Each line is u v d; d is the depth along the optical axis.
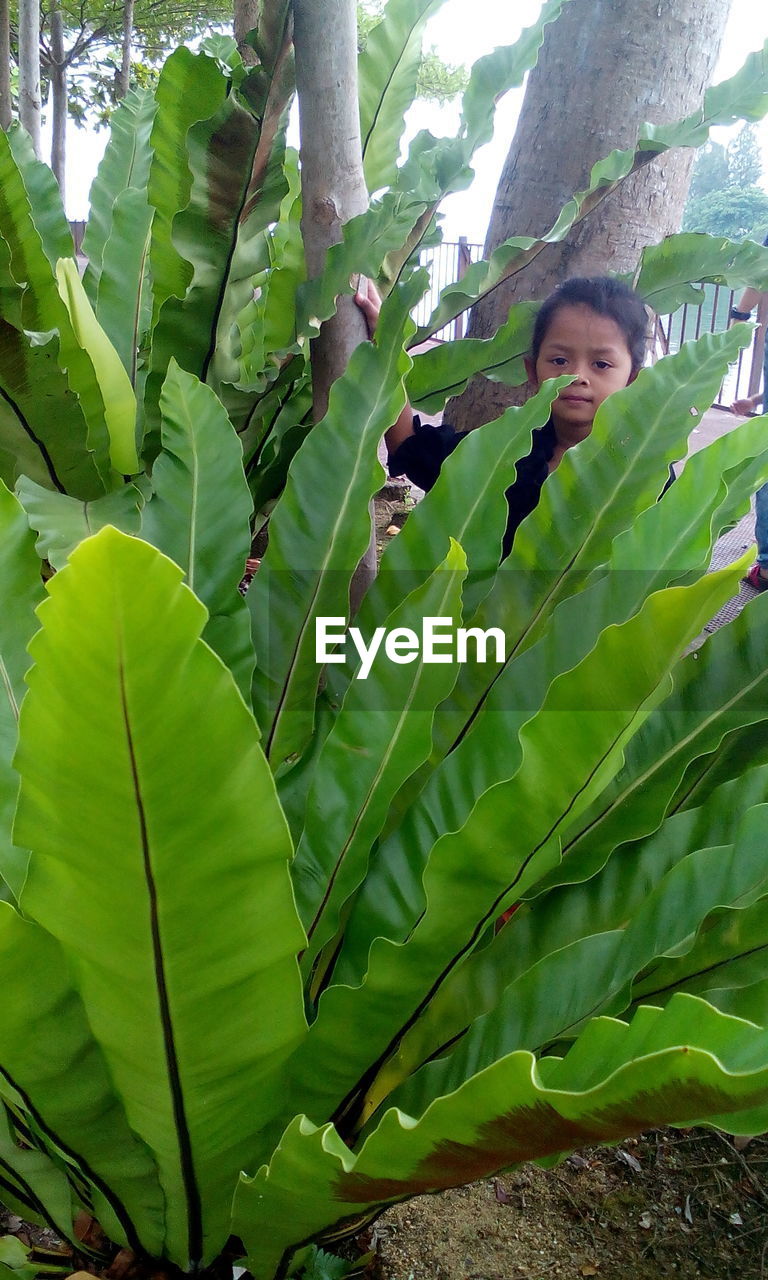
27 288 1.31
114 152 1.98
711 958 0.72
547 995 0.73
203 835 0.50
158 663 0.43
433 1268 0.95
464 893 0.67
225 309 1.41
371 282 1.35
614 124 1.79
